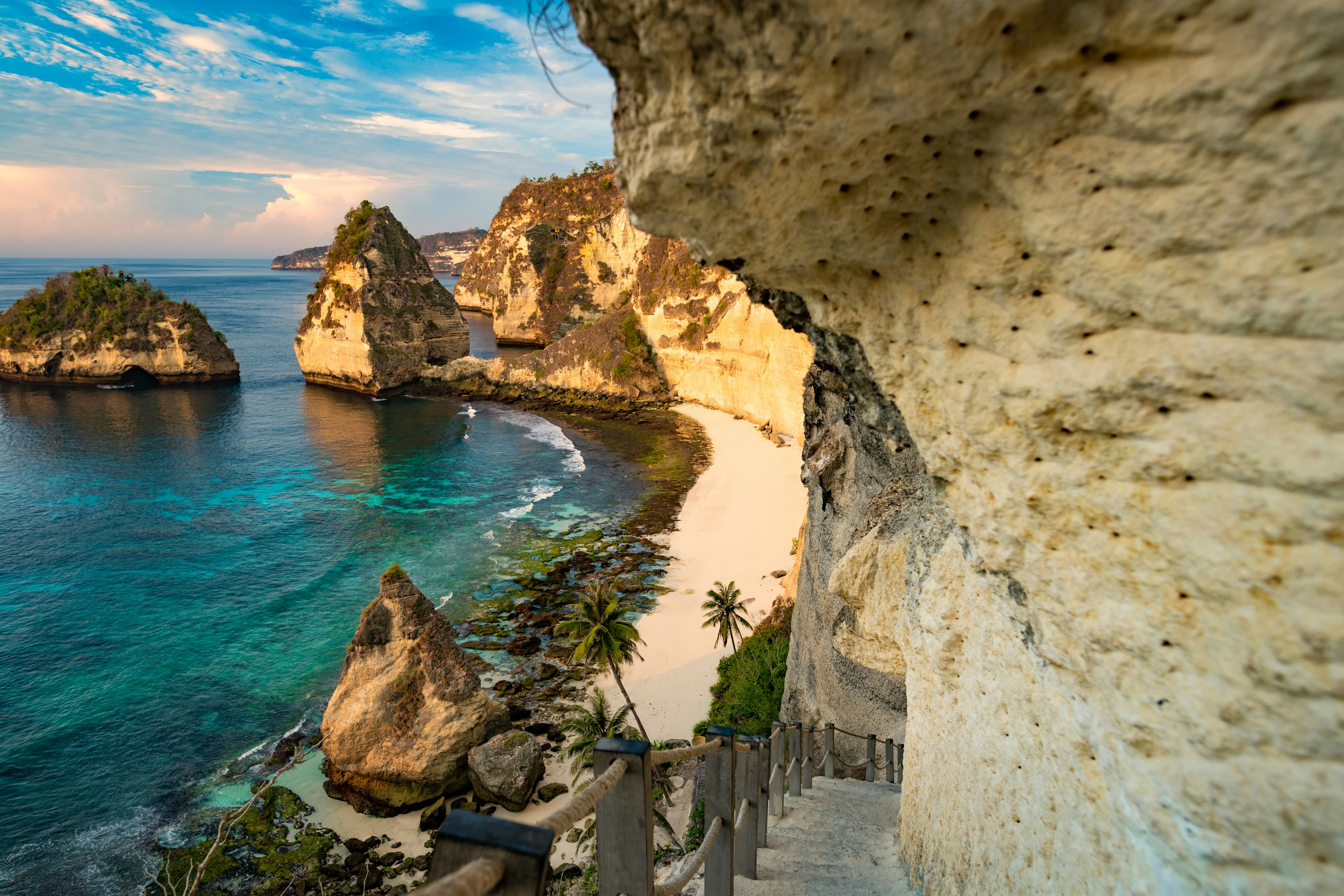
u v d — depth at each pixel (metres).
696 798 19.22
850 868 8.12
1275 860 3.45
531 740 25.41
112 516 52.19
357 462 66.38
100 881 21.41
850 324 5.45
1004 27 3.14
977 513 5.22
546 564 43.97
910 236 4.49
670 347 87.00
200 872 13.14
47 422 77.88
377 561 44.34
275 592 40.12
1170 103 3.01
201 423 79.25
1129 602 4.10
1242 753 3.54
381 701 24.44
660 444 71.19
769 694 25.97
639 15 3.53
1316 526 3.11
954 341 4.65
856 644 11.33
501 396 93.62
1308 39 2.64
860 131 3.71
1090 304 3.74
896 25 3.21
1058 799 5.33
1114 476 3.98
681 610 37.97
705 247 4.89
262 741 27.75
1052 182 3.56
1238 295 3.15
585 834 21.97
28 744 27.30
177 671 32.34
